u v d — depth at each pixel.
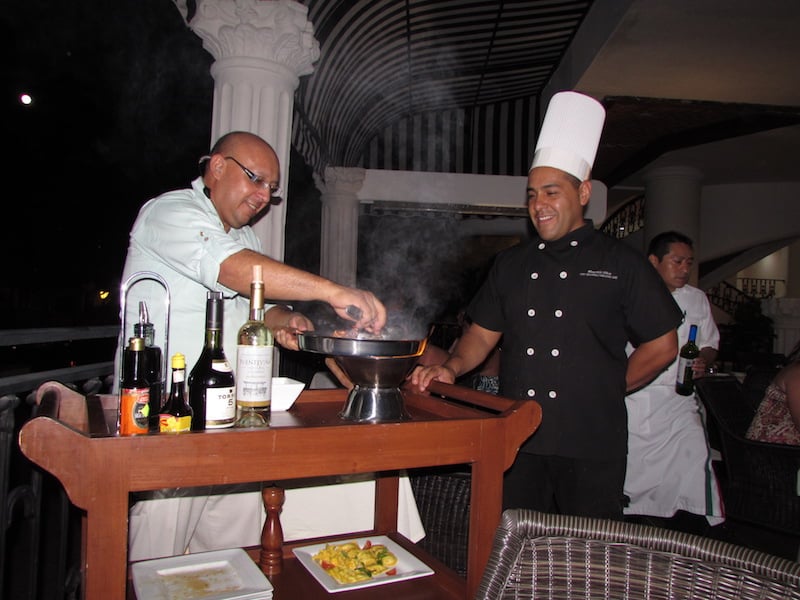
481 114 6.88
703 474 2.87
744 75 5.07
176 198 1.56
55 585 2.38
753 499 2.52
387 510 1.67
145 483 0.91
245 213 1.62
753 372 3.54
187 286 1.57
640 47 4.55
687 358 2.88
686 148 7.21
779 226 9.25
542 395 1.79
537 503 1.82
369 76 5.24
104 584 0.90
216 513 1.72
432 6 4.56
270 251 2.84
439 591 1.33
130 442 0.90
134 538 1.56
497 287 2.00
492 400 1.35
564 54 5.72
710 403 2.66
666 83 5.27
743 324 11.69
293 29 2.71
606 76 5.14
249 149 1.57
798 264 16.38
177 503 1.59
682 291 3.11
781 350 7.09
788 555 2.86
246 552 1.39
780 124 6.06
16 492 1.52
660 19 4.11
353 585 1.32
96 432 1.03
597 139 1.88
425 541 1.96
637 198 10.05
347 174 5.92
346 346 1.16
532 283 1.87
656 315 1.76
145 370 1.05
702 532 3.12
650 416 2.91
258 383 1.10
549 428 1.76
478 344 2.03
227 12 2.65
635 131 6.63
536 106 6.86
